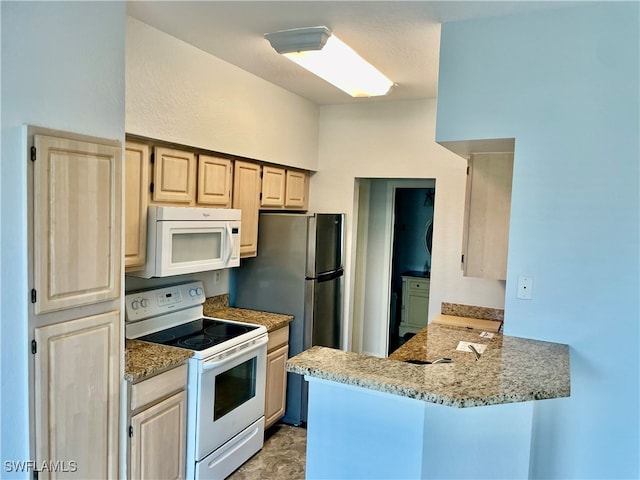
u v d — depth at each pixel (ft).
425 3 6.59
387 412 5.61
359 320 15.90
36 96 5.70
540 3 6.51
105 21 6.54
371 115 12.92
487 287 11.64
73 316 6.28
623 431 6.64
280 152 11.78
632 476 6.64
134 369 7.34
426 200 18.89
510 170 9.02
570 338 6.83
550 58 6.79
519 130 6.98
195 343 8.96
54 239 5.90
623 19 6.43
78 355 6.35
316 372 5.51
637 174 6.44
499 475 5.65
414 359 7.99
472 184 9.32
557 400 6.85
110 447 6.91
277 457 10.30
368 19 7.21
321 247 11.68
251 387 10.09
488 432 5.57
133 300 9.12
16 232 5.55
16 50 5.46
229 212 9.87
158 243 8.32
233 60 9.63
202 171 9.47
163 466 7.94
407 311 18.62
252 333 9.77
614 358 6.64
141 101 7.86
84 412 6.48
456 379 5.31
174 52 8.45
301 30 7.70
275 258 11.71
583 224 6.72
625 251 6.53
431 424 5.45
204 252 9.37
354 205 13.41
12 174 5.47
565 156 6.77
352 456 5.83
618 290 6.59
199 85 9.07
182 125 8.73
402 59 8.87
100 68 6.50
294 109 12.27
